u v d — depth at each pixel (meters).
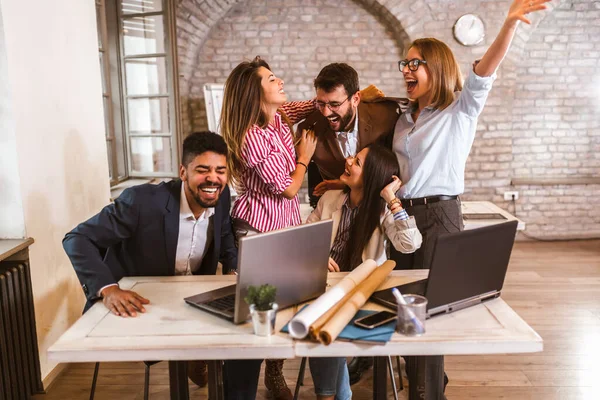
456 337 1.71
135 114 5.29
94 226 2.21
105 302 2.02
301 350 1.69
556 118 6.27
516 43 5.93
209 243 2.43
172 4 5.28
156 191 2.29
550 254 5.77
